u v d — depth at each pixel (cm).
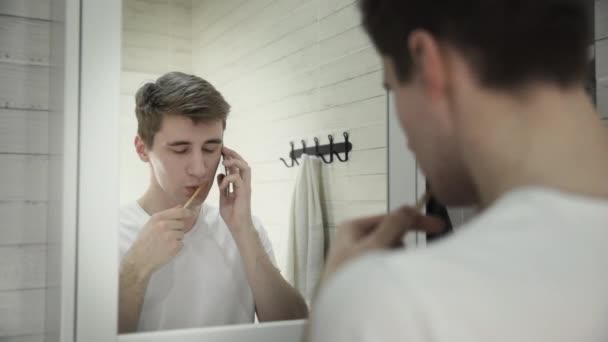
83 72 91
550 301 32
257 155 123
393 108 123
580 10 39
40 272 96
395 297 32
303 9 127
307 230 127
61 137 90
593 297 33
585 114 38
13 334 94
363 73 126
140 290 102
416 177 125
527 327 32
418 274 33
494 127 38
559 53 37
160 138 109
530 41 37
